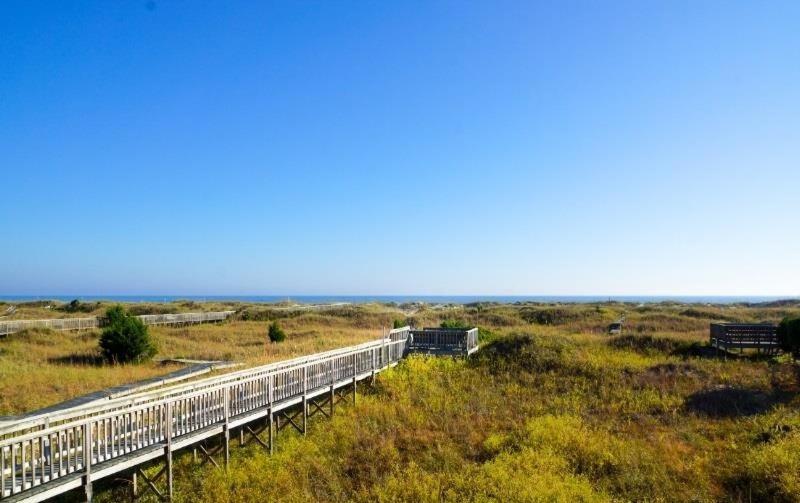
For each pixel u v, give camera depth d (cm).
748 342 2567
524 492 1313
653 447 1616
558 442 1622
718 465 1500
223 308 6625
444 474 1482
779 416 1725
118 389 2109
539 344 2678
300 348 3189
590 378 2280
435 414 1936
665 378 2230
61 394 2039
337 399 2127
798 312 4691
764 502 1320
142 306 6300
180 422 1408
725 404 1917
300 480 1474
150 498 1389
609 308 5738
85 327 4178
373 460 1590
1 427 1072
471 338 2859
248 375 1803
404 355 2758
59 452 1062
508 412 1947
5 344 3306
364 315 5409
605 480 1431
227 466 1487
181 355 3072
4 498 952
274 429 1822
